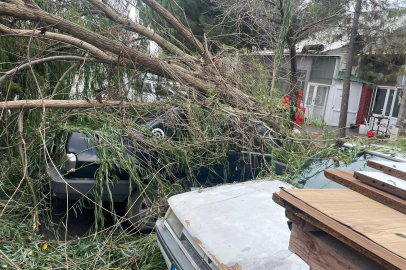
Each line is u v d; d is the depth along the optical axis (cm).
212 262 221
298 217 152
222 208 274
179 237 260
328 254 141
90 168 357
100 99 426
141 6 720
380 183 164
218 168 440
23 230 335
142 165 381
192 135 428
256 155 458
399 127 1196
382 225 131
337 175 188
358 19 1081
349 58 1107
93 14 583
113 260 315
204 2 1127
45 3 523
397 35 1098
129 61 462
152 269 303
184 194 303
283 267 205
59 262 296
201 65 543
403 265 104
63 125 401
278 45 666
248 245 225
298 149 483
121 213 405
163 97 501
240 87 551
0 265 276
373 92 1588
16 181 430
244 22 807
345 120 1130
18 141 398
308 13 1027
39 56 511
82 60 489
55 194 353
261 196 306
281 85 798
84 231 386
